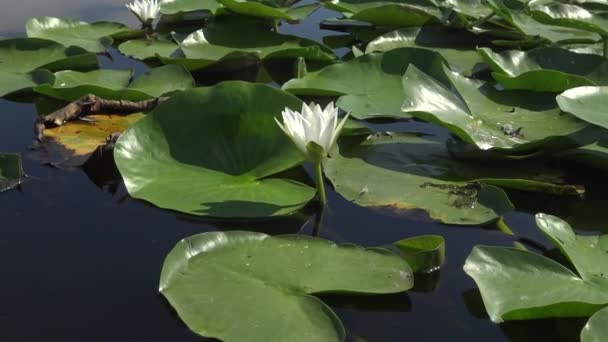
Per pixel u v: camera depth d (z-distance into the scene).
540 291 1.63
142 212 1.80
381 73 2.20
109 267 1.69
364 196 1.84
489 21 2.67
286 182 1.86
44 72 2.22
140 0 3.03
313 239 1.71
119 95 2.12
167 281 1.63
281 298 1.62
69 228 1.77
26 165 1.92
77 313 1.62
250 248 1.69
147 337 1.58
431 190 1.85
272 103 1.91
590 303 1.59
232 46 2.45
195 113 1.91
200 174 1.87
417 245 1.71
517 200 1.87
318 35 2.68
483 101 2.04
